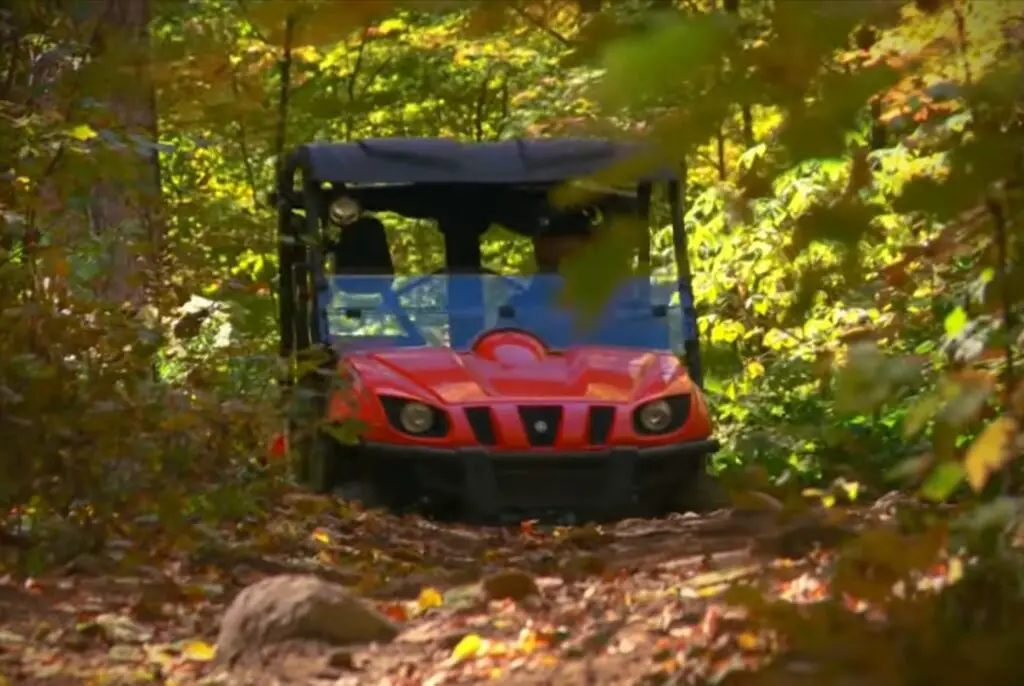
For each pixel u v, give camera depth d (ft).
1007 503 12.62
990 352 12.14
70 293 43.09
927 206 7.82
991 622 9.53
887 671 8.74
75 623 30.40
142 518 42.19
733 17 6.32
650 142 6.57
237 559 39.47
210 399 42.16
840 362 9.47
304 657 25.86
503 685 23.02
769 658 9.91
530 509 56.95
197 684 25.08
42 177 39.81
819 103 6.59
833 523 29.76
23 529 39.93
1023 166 7.91
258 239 47.19
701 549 38.73
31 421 37.81
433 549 47.01
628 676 22.47
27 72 38.42
